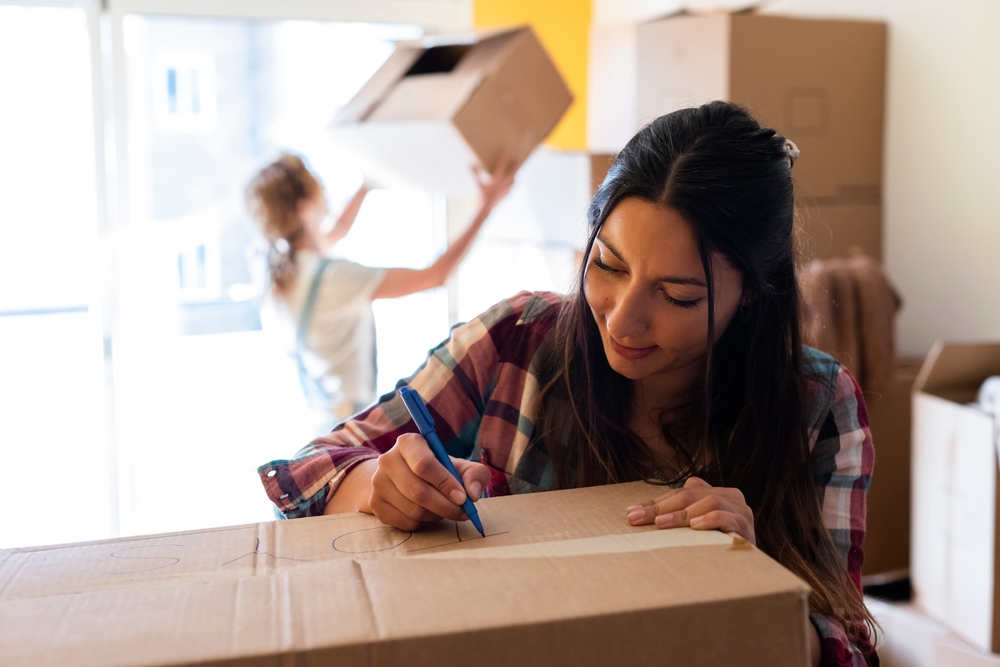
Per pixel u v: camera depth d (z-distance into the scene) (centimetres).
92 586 55
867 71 216
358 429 88
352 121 232
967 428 158
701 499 66
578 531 63
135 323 272
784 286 83
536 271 253
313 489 78
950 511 163
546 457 88
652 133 77
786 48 206
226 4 263
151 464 279
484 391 91
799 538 82
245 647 45
